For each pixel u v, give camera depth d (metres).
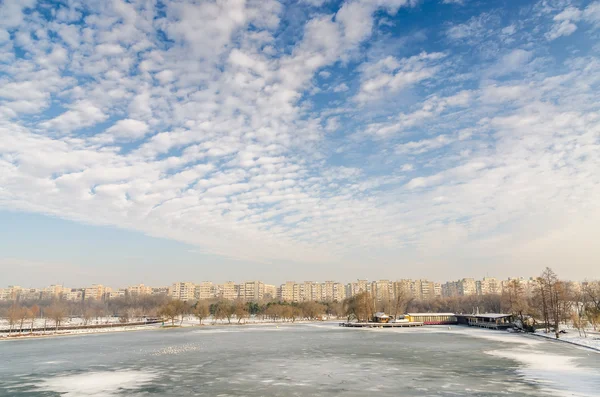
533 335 124.19
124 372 61.53
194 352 85.31
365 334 132.50
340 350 87.75
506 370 60.12
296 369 63.31
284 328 164.25
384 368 63.62
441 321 191.62
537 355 75.62
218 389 49.41
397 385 50.88
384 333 136.50
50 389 50.09
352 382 53.03
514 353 79.19
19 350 91.38
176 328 165.88
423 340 109.75
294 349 89.88
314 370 62.25
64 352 86.94
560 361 67.56
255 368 64.50
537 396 44.12
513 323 150.88
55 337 125.75
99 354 83.06
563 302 153.00
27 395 47.19
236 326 178.25
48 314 196.38
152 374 59.62
